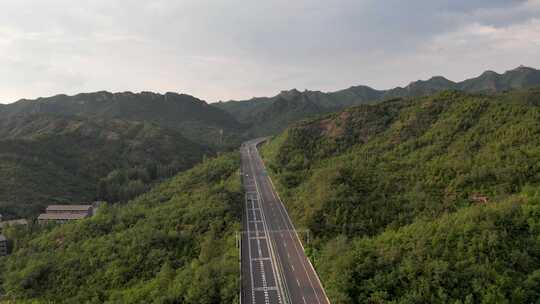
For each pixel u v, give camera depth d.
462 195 112.69
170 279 99.00
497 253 77.38
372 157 165.00
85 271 116.00
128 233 133.38
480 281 70.94
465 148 141.38
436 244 83.94
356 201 124.44
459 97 190.38
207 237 121.12
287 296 85.94
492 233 80.94
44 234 155.75
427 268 76.62
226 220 133.88
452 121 167.00
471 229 84.56
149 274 109.06
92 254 123.88
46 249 140.50
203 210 141.75
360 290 79.06
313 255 105.31
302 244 116.44
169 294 87.31
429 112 188.38
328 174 147.12
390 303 71.81
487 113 160.88
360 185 135.50
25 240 154.12
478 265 74.69
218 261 102.44
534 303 66.38
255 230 130.50
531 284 68.94
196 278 91.94
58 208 192.62
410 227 98.75
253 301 83.88
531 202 90.75
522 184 107.00
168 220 139.50
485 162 123.94
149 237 124.50
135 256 117.12
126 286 105.62
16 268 127.06
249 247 115.44
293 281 93.38
